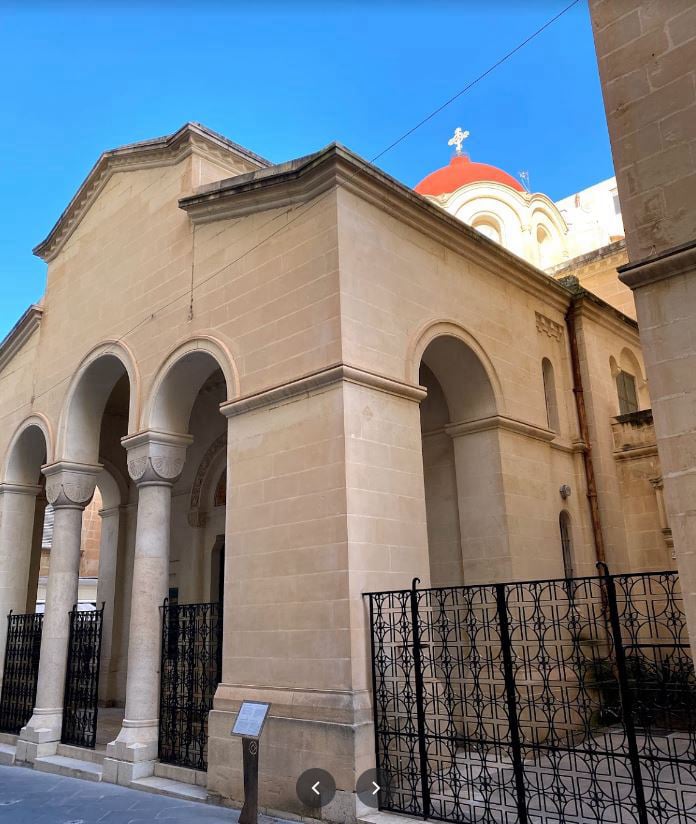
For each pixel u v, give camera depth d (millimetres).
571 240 25031
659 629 13047
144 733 10508
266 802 8305
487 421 11586
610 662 11648
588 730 6941
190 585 16328
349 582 8219
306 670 8414
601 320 15055
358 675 8016
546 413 12961
